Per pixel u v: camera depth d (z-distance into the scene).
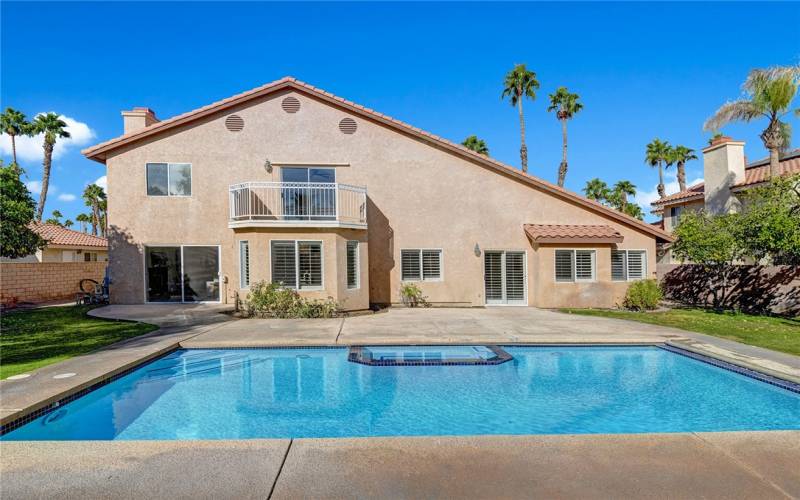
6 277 19.42
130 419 6.18
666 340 10.03
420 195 17.81
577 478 3.79
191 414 6.39
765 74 18.03
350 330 11.22
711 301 18.45
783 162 23.80
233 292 16.47
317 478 3.75
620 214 18.22
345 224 15.13
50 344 9.52
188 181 16.64
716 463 4.10
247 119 16.98
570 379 8.02
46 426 5.69
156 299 16.44
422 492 3.54
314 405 6.77
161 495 3.47
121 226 16.28
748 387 7.59
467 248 17.97
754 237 14.45
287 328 11.55
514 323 12.60
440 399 7.02
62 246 28.98
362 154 17.58
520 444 4.47
